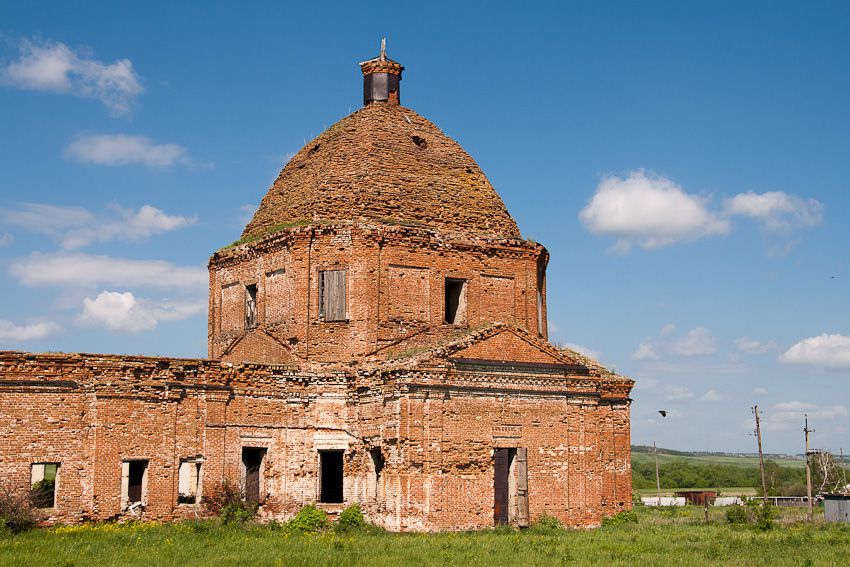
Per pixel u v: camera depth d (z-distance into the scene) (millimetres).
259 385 36781
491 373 35844
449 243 40125
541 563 25422
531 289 41656
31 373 32625
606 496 41375
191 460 35188
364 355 37781
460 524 34500
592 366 41250
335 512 36312
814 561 26500
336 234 38844
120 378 34062
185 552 26750
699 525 40875
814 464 93438
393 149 41719
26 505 31641
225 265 43375
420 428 34312
